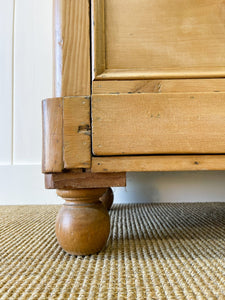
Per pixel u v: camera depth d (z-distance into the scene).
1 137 0.92
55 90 0.35
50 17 0.94
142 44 0.35
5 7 0.94
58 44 0.35
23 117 0.92
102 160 0.33
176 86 0.34
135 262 0.34
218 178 0.87
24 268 0.33
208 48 0.35
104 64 0.35
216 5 0.35
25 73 0.93
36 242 0.45
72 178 0.34
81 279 0.30
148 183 0.88
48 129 0.34
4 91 0.93
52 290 0.27
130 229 0.53
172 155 0.33
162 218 0.63
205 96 0.33
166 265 0.33
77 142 0.33
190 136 0.33
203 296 0.25
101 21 0.35
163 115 0.33
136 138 0.33
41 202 0.89
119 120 0.33
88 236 0.34
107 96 0.33
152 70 0.35
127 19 0.35
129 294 0.26
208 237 0.46
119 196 0.89
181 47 0.35
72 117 0.33
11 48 0.93
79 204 0.36
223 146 0.33
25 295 0.26
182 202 0.87
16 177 0.90
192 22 0.35
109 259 0.35
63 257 0.37
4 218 0.65
